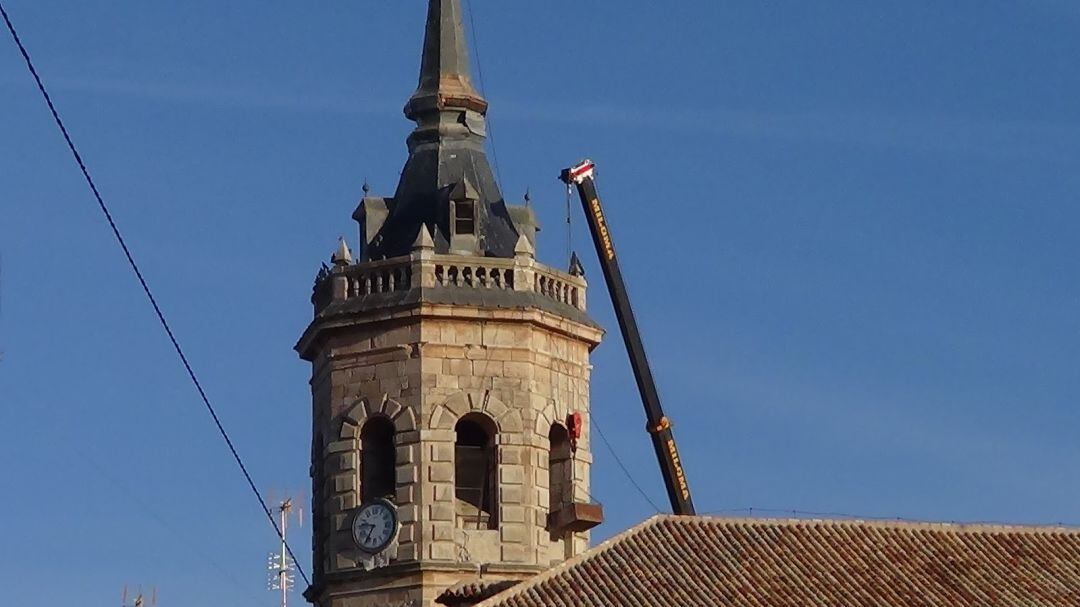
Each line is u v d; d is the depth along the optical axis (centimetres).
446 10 17938
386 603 17050
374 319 17275
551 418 17338
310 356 17700
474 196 17538
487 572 17038
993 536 16612
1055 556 16512
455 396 17188
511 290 17338
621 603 15962
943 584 16212
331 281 17475
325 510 17338
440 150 17750
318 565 17388
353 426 17275
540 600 15962
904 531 16588
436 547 17025
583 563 16212
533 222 17750
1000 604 16050
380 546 17075
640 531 16425
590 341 17588
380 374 17275
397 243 17525
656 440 18425
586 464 17425
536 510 17175
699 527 16488
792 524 16575
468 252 17475
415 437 17138
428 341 17212
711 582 16125
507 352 17275
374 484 17312
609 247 18638
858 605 16000
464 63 17900
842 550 16412
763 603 15988
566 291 17612
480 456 17288
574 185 18688
